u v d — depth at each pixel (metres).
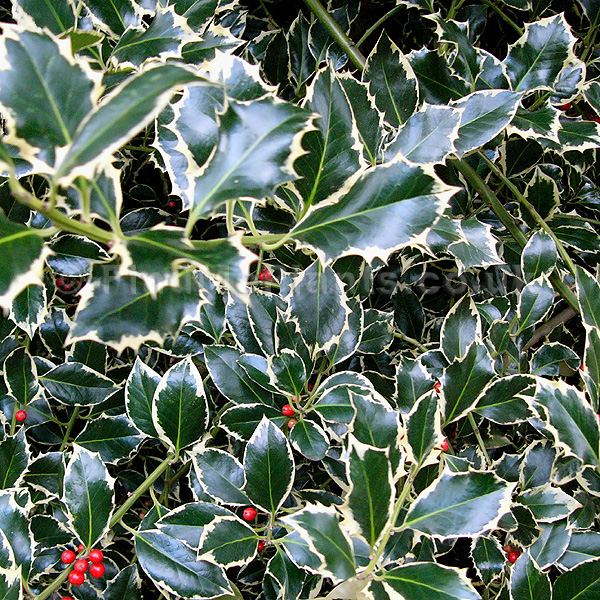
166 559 0.62
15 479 0.66
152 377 0.67
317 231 0.52
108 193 0.50
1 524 0.61
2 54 0.47
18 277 0.45
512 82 0.69
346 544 0.54
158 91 0.45
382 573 0.55
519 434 0.79
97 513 0.63
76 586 0.69
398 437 0.57
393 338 0.78
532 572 0.60
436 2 0.86
